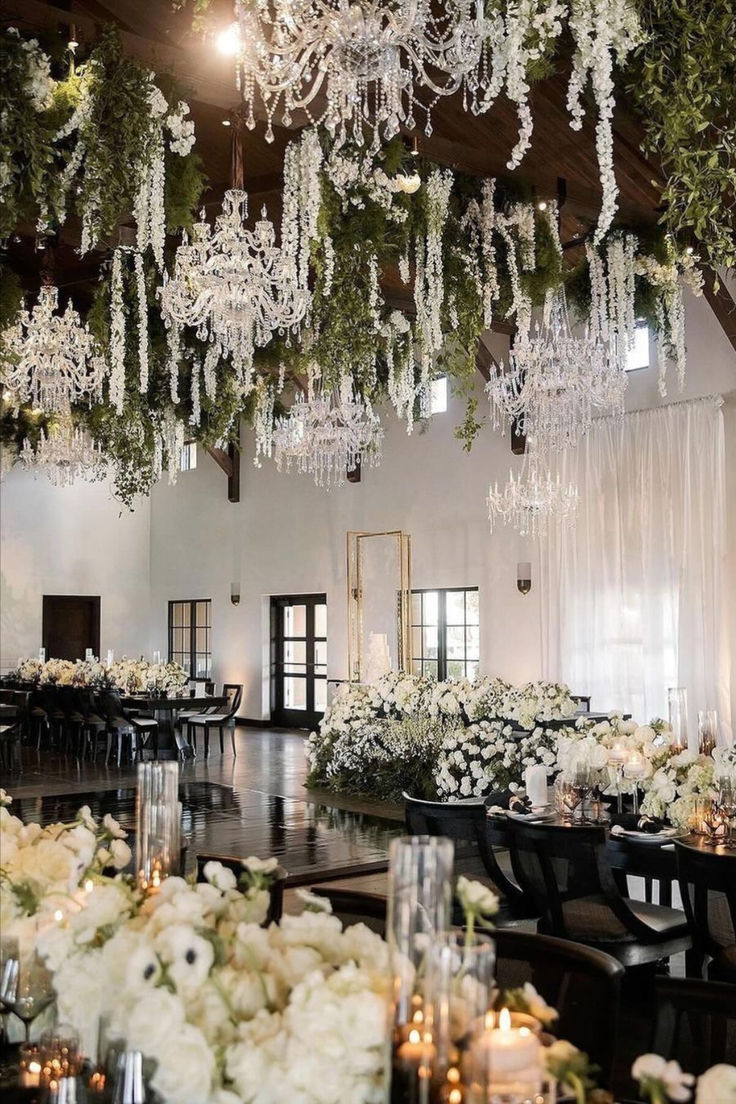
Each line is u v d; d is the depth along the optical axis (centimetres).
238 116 553
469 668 1330
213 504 1777
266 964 156
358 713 977
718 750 477
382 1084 135
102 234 498
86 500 1827
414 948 127
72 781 1051
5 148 413
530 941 214
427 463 1397
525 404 970
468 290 638
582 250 942
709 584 1044
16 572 1738
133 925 167
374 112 548
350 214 581
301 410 1176
